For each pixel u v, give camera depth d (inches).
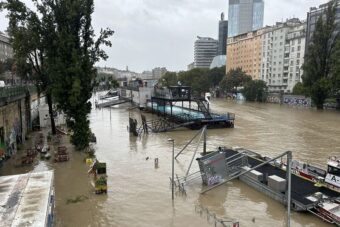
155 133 2020.2
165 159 1373.0
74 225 772.6
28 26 1546.5
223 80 5728.3
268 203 911.7
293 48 5167.3
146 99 3373.5
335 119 2679.6
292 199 857.5
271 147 1617.9
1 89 1231.5
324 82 3297.2
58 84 1408.7
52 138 1722.4
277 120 2635.3
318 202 826.2
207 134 1984.5
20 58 1712.6
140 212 844.6
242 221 800.9
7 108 1299.2
